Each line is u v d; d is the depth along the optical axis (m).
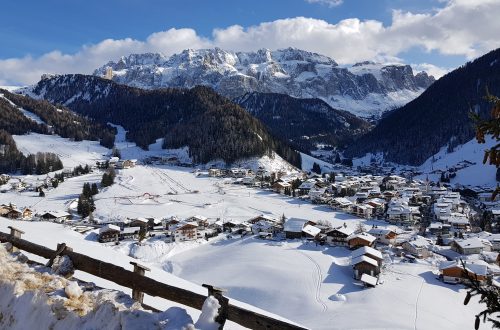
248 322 7.21
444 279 55.34
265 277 55.84
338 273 57.16
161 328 7.08
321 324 42.09
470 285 5.67
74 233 74.38
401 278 56.41
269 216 97.88
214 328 7.11
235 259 65.44
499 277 55.88
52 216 93.75
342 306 46.72
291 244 72.94
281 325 6.96
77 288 9.00
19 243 12.07
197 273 61.59
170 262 67.19
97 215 103.81
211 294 7.68
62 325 7.80
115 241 76.75
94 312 7.70
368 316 43.31
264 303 49.28
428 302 47.75
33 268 10.59
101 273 10.16
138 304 8.67
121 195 126.06
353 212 109.56
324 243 73.62
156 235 81.50
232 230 86.31
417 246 71.00
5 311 8.76
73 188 137.88
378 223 101.56
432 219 109.31
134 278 9.53
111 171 150.50
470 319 44.09
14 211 90.69
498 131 5.80
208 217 101.69
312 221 91.38
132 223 89.38
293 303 48.12
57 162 176.88
